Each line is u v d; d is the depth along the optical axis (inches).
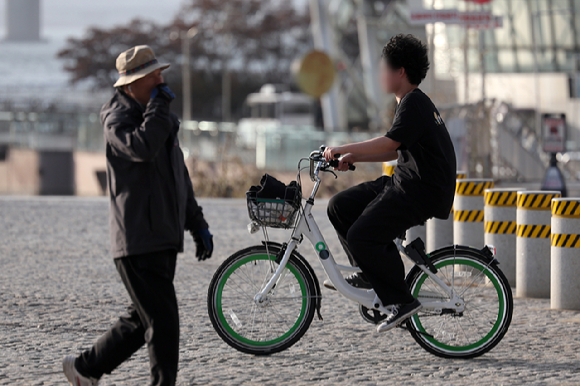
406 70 526.6
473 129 1763.0
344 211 540.4
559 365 542.3
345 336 623.2
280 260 557.0
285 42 7598.4
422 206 518.9
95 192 2984.7
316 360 553.3
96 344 444.1
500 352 579.5
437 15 1574.8
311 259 997.2
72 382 444.8
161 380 418.6
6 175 3083.2
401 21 3710.6
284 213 531.8
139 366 532.7
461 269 561.3
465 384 496.4
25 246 1107.3
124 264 423.8
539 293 789.9
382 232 522.0
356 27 4136.3
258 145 2437.3
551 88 3531.0
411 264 556.4
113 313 697.6
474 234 911.7
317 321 673.6
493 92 3469.5
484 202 912.9
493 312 560.7
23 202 1812.3
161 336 420.2
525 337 624.4
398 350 582.6
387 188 529.3
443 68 2230.6
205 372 520.4
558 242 729.6
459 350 559.2
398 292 524.7
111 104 430.9
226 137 2351.1
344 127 4192.9
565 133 1649.9
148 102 420.2
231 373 518.0
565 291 726.5
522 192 796.6
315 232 554.6
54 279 858.1
